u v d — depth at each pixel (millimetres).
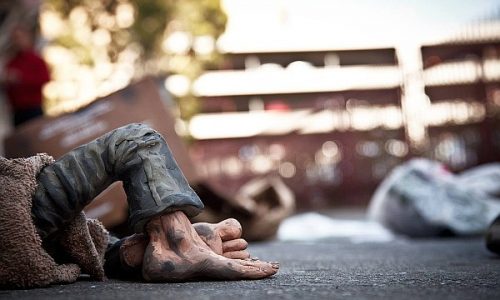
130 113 5090
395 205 6461
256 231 6434
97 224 2602
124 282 2432
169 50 12078
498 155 11219
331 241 6438
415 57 12812
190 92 11898
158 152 2402
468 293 2066
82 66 12078
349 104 14297
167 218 2350
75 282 2473
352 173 14297
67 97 12016
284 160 14781
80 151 2426
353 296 1998
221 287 2205
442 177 6508
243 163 14766
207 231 2418
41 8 10312
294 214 13172
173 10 11852
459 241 5695
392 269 2977
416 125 12500
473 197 6285
